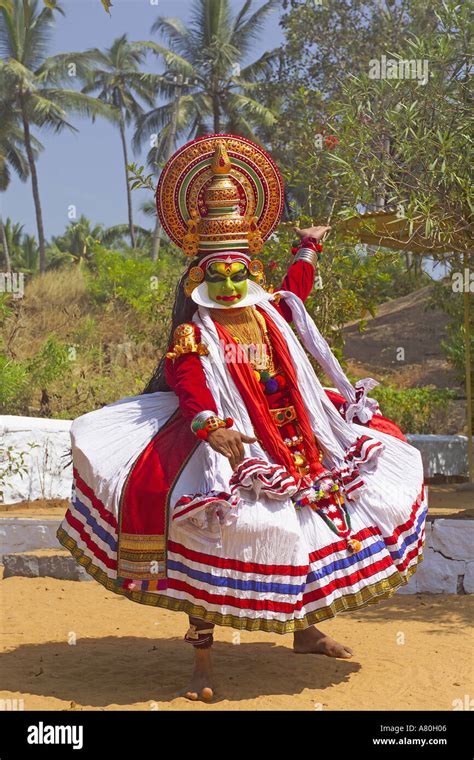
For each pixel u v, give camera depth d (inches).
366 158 319.6
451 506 464.4
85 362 769.6
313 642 207.8
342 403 201.3
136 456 178.2
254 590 165.3
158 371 197.9
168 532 168.2
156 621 244.7
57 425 466.3
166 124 1542.8
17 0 1503.4
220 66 1435.8
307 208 406.9
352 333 1173.1
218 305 185.6
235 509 162.7
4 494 434.0
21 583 286.0
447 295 554.3
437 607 253.3
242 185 194.9
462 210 308.0
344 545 176.7
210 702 170.6
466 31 318.0
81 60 1573.6
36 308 964.6
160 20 1466.5
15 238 2122.3
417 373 1039.0
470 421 545.6
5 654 207.6
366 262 401.1
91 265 1318.9
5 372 631.2
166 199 193.0
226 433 165.5
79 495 182.2
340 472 183.0
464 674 189.3
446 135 293.4
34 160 1740.9
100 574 176.4
